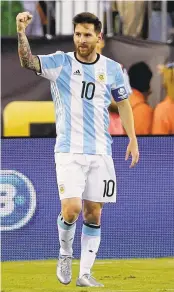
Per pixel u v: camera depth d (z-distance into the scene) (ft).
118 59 87.20
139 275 74.69
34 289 67.92
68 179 62.49
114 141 85.76
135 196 85.92
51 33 92.12
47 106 86.33
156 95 87.56
